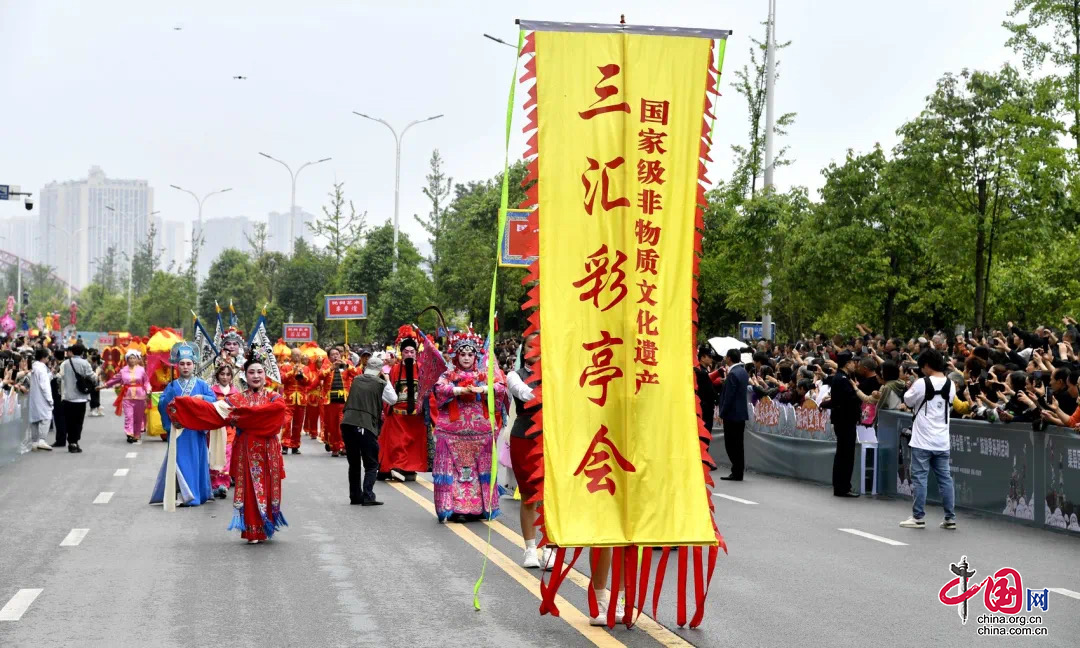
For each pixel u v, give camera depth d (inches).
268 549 424.2
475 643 284.5
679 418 306.8
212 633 293.4
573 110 307.1
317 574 375.2
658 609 325.4
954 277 1237.1
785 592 349.4
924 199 1075.3
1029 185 1014.4
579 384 303.4
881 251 1116.5
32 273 5762.8
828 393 665.6
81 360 828.0
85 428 1079.6
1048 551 427.2
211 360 677.9
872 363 624.1
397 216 2180.1
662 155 310.5
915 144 1068.5
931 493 573.0
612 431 303.7
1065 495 470.6
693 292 311.3
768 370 806.5
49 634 291.4
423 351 500.4
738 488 647.1
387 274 2438.5
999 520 513.3
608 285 306.2
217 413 431.2
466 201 2301.9
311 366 1006.4
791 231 1154.7
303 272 3095.5
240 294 3540.8
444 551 421.4
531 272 304.3
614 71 309.4
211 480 574.2
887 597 342.0
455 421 491.8
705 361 682.8
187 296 3698.3
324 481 663.1
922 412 489.1
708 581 303.6
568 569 298.0
